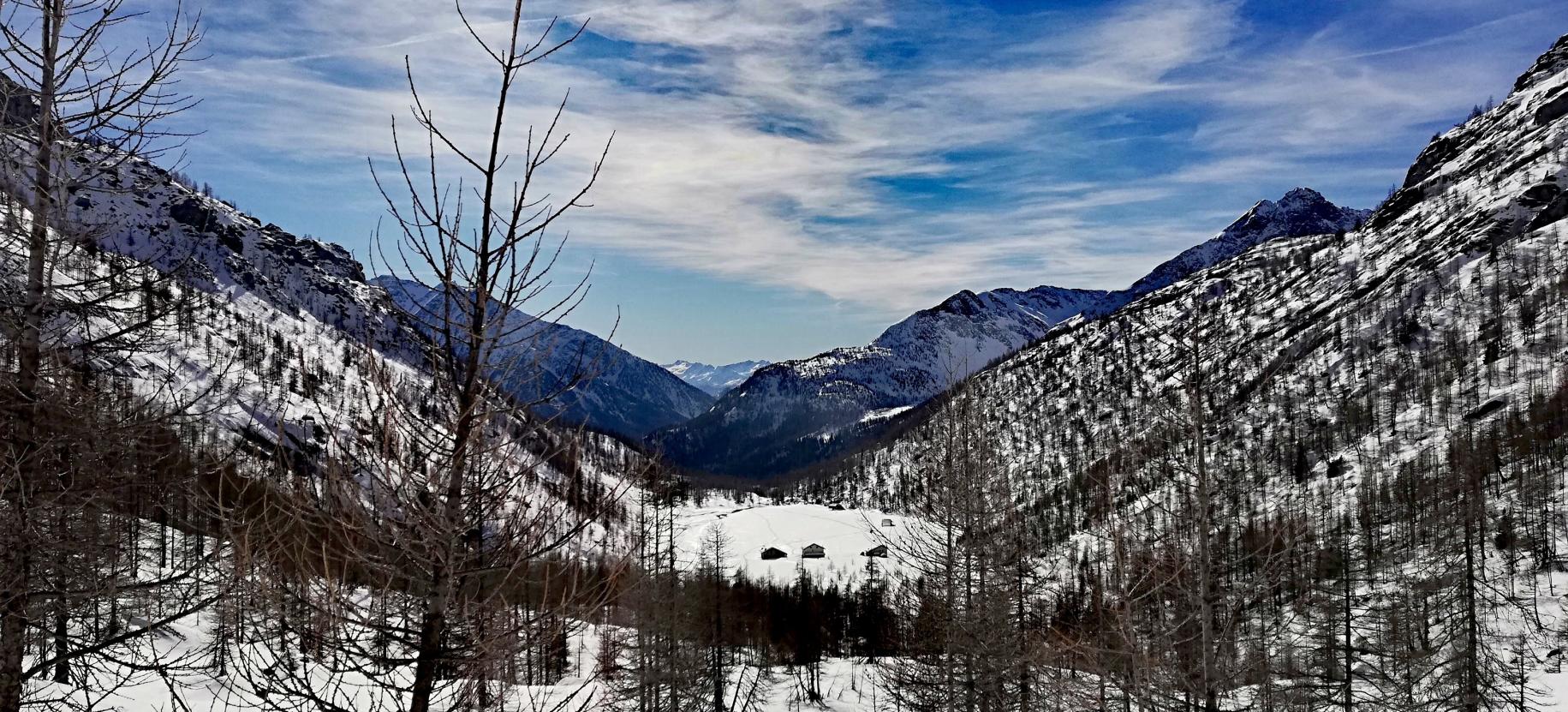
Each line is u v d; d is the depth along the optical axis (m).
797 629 71.94
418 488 7.34
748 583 79.94
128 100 10.59
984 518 23.05
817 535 124.56
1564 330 134.88
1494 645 38.41
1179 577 14.70
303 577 7.14
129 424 9.47
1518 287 163.00
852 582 97.00
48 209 10.12
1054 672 19.42
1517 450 95.38
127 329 10.40
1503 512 71.06
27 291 10.02
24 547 9.48
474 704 7.42
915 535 25.11
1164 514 14.84
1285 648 19.42
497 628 7.48
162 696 17.28
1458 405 121.94
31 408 9.84
